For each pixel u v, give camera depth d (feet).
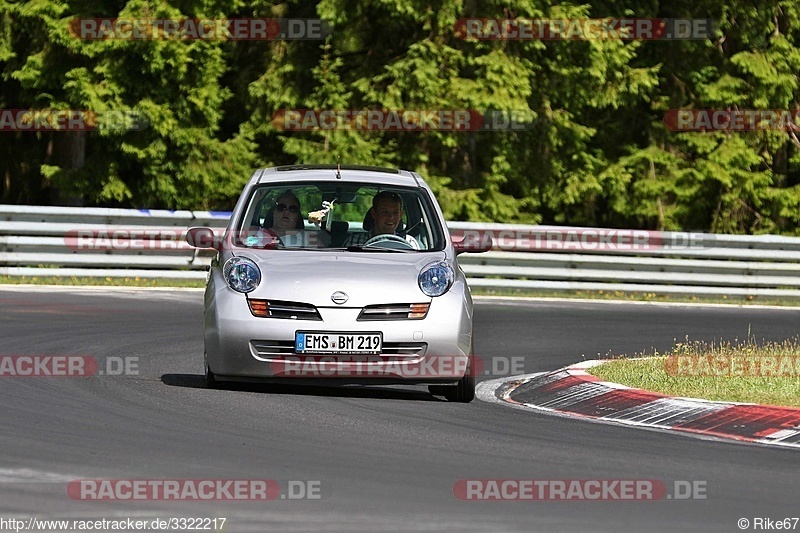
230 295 113.70
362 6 289.33
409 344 112.98
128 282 223.10
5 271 216.95
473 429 102.73
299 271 114.52
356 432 98.84
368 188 126.00
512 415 111.65
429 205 126.11
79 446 90.33
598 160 320.50
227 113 313.12
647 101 325.21
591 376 128.47
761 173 323.37
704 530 72.59
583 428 105.91
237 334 111.96
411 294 113.60
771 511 77.41
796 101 337.72
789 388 124.36
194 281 226.38
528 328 181.78
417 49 282.56
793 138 341.82
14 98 302.45
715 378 129.49
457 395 118.01
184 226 228.02
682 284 246.27
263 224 122.62
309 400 113.91
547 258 237.04
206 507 74.28
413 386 129.80
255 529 69.72
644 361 141.38
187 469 83.82
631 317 201.77
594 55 296.30
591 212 344.08
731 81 324.39
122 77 274.16
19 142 326.24
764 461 93.04
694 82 329.31
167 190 287.07
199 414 104.47
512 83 283.79
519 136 308.40
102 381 121.49
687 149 332.80
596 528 72.23
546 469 87.45
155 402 109.81
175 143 285.43
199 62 278.87
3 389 114.52
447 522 72.18
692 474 87.30
